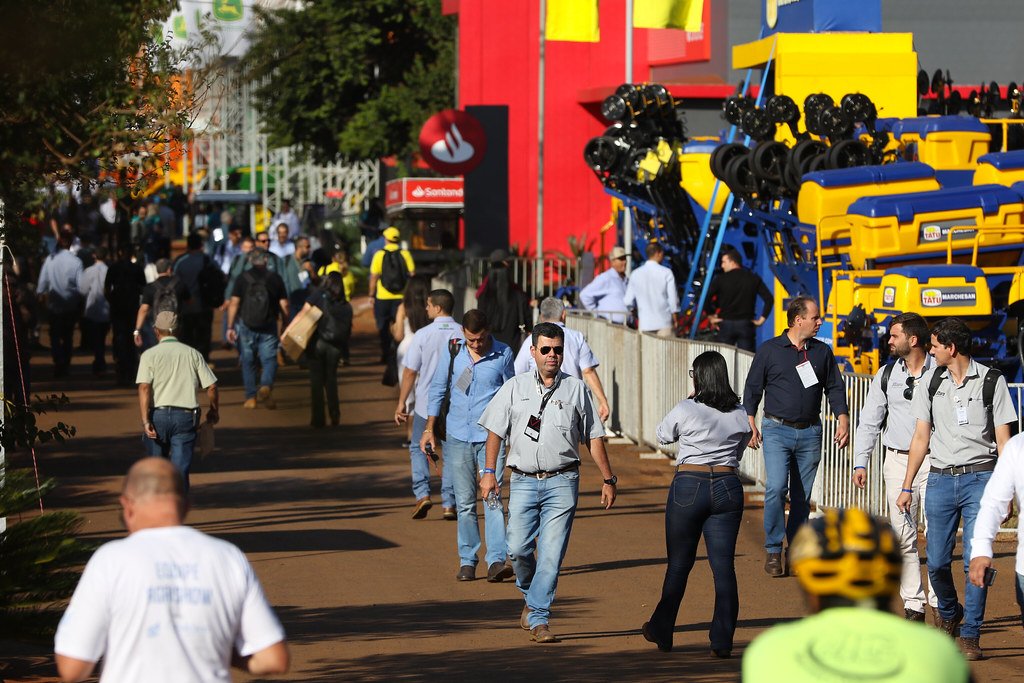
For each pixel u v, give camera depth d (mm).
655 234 90188
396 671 30891
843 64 85062
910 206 59688
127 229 103062
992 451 33156
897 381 35969
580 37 99500
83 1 24125
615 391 71750
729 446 33312
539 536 35156
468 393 41562
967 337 33312
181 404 45844
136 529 17250
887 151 73312
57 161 25844
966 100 84312
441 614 37250
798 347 42094
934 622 35656
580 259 108875
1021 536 28828
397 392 87750
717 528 33156
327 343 72938
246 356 80250
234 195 190875
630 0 95062
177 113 27500
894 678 11953
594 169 89562
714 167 75812
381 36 173625
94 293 96500
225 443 68312
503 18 127312
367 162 188750
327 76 174375
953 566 42906
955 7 110000
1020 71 110625
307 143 181625
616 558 44750
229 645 16922
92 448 66312
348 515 51031
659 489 56875
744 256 86000
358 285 148500
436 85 167625
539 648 33625
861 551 12742
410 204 136875
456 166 109250
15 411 33500
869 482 46406
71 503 52375
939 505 33438
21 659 31297
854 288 61031
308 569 42469
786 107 75000
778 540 42562
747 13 115000
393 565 43250
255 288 79875
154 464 17344
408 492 55875
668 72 122625
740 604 39031
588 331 76750
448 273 121188
